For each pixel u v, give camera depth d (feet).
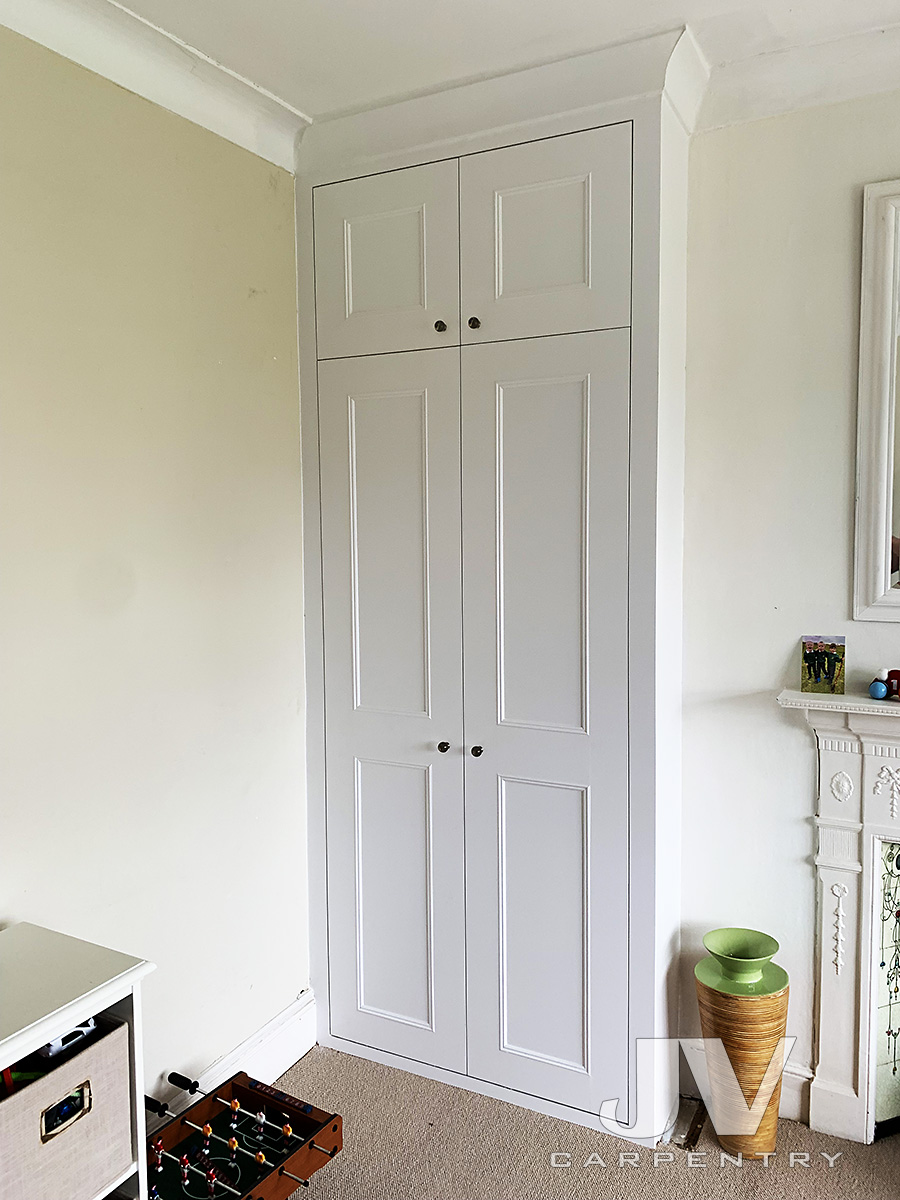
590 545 6.84
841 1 5.85
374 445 7.73
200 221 6.86
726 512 7.28
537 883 7.29
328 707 8.16
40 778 5.71
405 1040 8.02
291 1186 6.04
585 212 6.66
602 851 6.98
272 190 7.62
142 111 6.31
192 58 6.44
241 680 7.46
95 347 6.01
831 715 6.79
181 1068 6.93
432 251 7.29
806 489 7.00
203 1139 6.36
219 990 7.30
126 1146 4.92
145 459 6.44
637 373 6.57
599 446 6.75
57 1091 4.49
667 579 7.00
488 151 6.98
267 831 7.83
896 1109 7.21
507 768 7.32
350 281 7.72
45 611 5.71
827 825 7.00
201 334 6.91
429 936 7.82
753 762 7.32
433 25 6.09
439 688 7.59
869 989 6.97
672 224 6.77
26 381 5.54
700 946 7.63
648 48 6.22
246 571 7.48
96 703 6.10
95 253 5.99
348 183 7.63
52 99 5.65
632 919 6.91
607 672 6.86
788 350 6.98
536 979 7.36
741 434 7.18
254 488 7.54
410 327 7.46
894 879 7.04
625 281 6.56
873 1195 6.50
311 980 8.44
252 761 7.61
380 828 7.99
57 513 5.77
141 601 6.44
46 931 5.33
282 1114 6.53
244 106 7.13
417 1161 6.85
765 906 7.38
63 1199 4.54
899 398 6.61
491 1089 7.63
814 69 6.57
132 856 6.42
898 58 6.37
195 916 7.03
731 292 7.13
